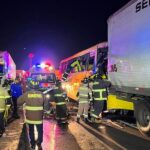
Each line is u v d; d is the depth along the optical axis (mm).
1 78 14375
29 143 7691
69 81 20234
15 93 14211
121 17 10883
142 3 9344
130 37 10141
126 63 10461
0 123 10125
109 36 12016
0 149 8523
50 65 20141
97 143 9023
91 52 15953
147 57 9016
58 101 12727
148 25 8953
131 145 8727
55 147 8656
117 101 11633
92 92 12906
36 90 7789
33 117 7551
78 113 13008
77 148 8508
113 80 11688
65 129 11344
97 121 12938
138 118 10031
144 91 9289
